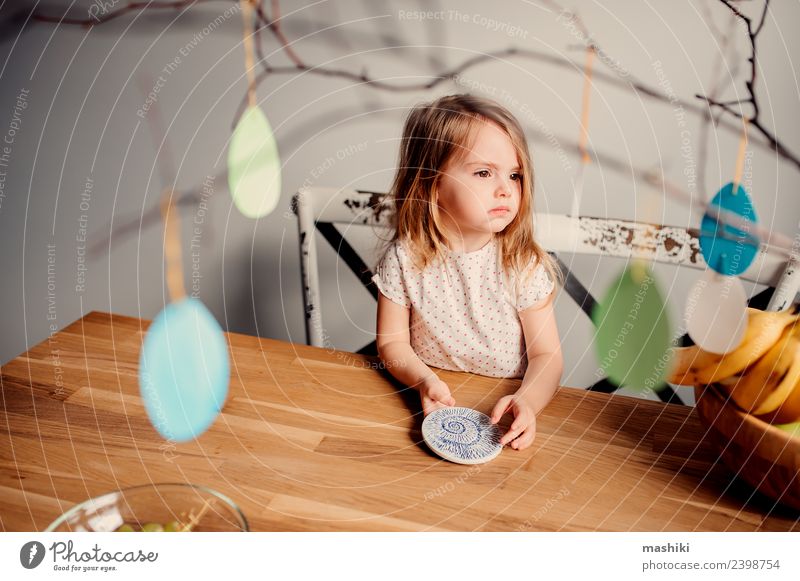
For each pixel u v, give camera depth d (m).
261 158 1.43
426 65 1.28
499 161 1.02
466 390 0.83
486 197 1.03
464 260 1.10
